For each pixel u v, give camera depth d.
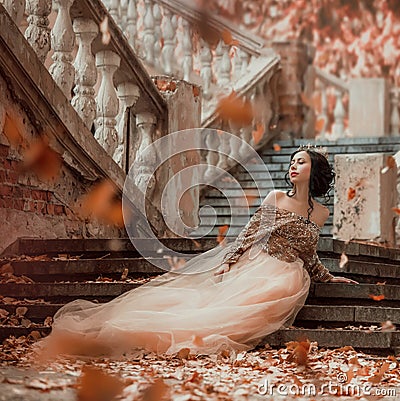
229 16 23.47
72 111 9.98
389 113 18.62
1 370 6.01
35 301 8.34
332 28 24.52
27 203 9.70
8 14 9.09
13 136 9.37
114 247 9.35
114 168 10.60
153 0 14.72
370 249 9.84
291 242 8.33
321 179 8.56
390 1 24.33
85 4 10.02
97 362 6.84
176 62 14.79
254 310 7.59
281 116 15.75
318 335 7.63
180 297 7.77
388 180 12.77
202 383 5.77
